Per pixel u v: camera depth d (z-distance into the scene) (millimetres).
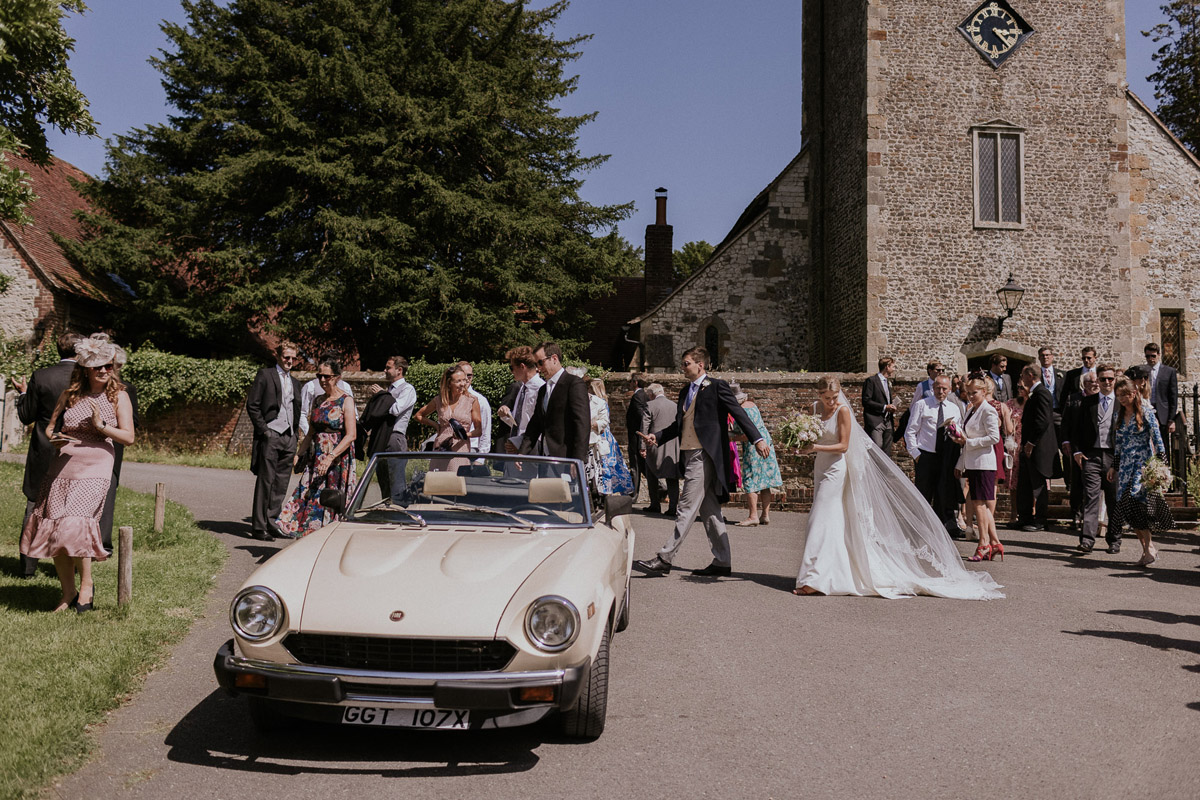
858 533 7281
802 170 22938
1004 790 3609
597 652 4043
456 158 21125
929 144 18156
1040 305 18047
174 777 3662
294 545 4504
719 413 7906
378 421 8492
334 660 3762
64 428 5715
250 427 18328
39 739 3801
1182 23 28859
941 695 4773
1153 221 18906
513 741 4129
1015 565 8969
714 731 4254
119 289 23688
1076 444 10078
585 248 22656
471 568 4086
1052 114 18312
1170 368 11867
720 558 7934
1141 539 9078
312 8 21375
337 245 18719
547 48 25188
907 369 17875
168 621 5711
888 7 18281
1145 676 5129
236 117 20797
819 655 5500
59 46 11531
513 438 7879
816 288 21812
